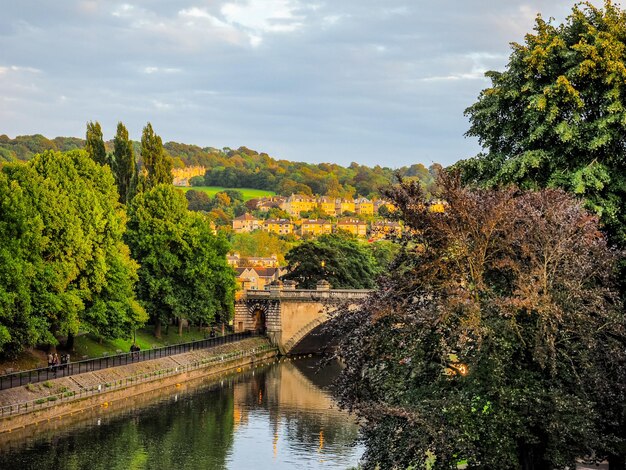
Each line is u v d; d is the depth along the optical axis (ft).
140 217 382.63
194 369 348.38
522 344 131.75
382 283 142.10
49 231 282.77
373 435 131.85
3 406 231.50
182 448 230.48
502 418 125.18
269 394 319.88
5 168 289.33
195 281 387.75
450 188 138.51
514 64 178.50
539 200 143.13
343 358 141.38
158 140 451.53
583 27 176.45
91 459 214.48
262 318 480.23
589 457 142.51
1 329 241.76
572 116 165.99
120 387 288.10
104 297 312.29
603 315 132.77
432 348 135.23
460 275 135.85
